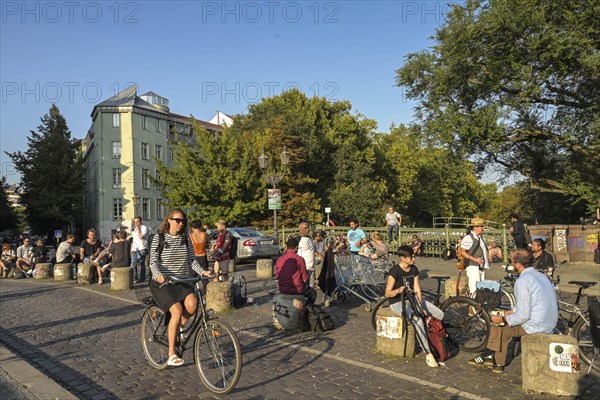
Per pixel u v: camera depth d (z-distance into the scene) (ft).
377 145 179.52
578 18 63.41
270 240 67.26
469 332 21.24
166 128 192.34
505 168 93.35
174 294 17.99
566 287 40.50
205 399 16.46
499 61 70.85
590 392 16.97
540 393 16.58
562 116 79.25
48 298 40.78
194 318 18.34
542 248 27.35
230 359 16.83
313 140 135.23
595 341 17.66
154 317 19.89
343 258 33.83
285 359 21.06
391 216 73.92
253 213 107.55
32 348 23.81
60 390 16.70
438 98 80.64
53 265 60.08
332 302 35.09
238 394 16.88
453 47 75.56
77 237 224.94
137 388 17.63
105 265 49.39
